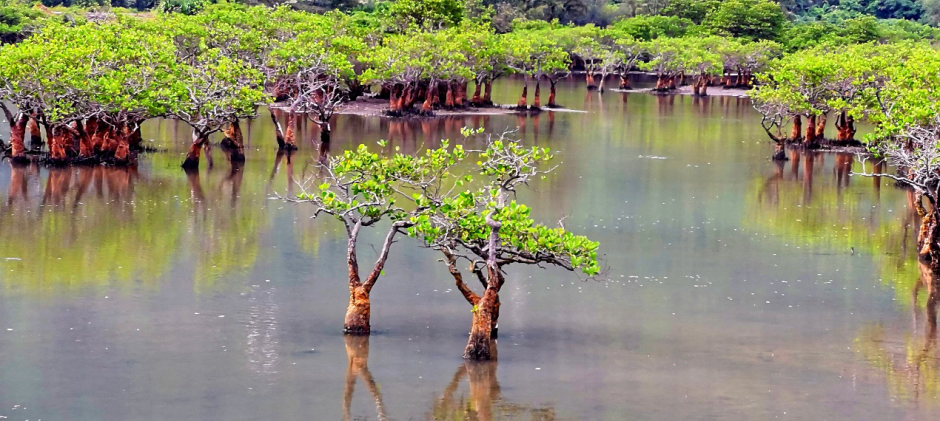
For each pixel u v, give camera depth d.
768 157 80.69
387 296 38.06
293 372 29.75
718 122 110.06
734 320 36.00
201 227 48.88
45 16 136.38
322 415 26.73
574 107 126.38
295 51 83.38
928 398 28.73
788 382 29.84
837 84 82.12
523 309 36.84
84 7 150.75
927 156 41.53
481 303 31.00
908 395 28.92
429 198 31.44
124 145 65.81
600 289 39.81
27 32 127.50
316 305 36.62
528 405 27.61
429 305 37.03
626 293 39.28
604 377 29.88
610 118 112.38
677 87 168.75
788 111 81.44
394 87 106.31
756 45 169.12
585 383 29.30
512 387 28.88
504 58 120.31
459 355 31.48
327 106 81.19
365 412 26.94
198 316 34.91
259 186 60.94
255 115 68.06
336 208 32.53
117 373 29.39
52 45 64.69
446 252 31.25
